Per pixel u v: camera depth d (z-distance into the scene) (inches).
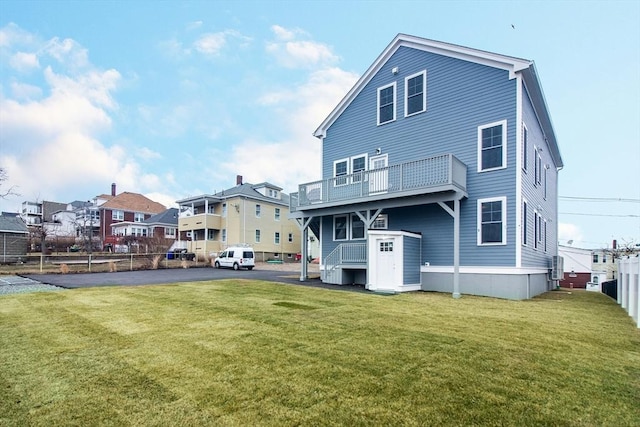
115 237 1643.7
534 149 587.2
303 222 652.7
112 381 155.4
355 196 562.9
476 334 240.7
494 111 494.9
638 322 279.9
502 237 474.6
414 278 526.3
